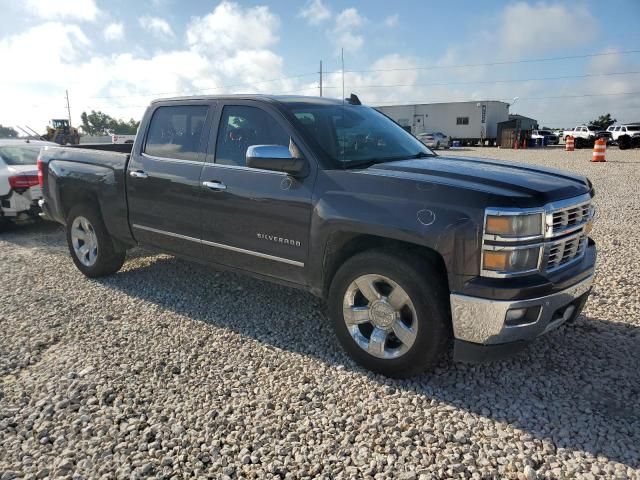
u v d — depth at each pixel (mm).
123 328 4238
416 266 3094
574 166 19547
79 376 3432
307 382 3346
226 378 3402
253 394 3209
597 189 12211
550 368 3479
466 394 3180
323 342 3938
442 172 3336
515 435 2770
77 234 5590
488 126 49656
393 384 3299
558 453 2617
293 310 4586
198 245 4398
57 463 2566
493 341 2943
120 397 3160
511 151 35938
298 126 3779
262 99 4047
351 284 3402
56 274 5812
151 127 4812
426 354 3137
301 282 3779
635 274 5371
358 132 4113
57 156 5719
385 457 2605
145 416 2973
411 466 2531
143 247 4996
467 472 2488
